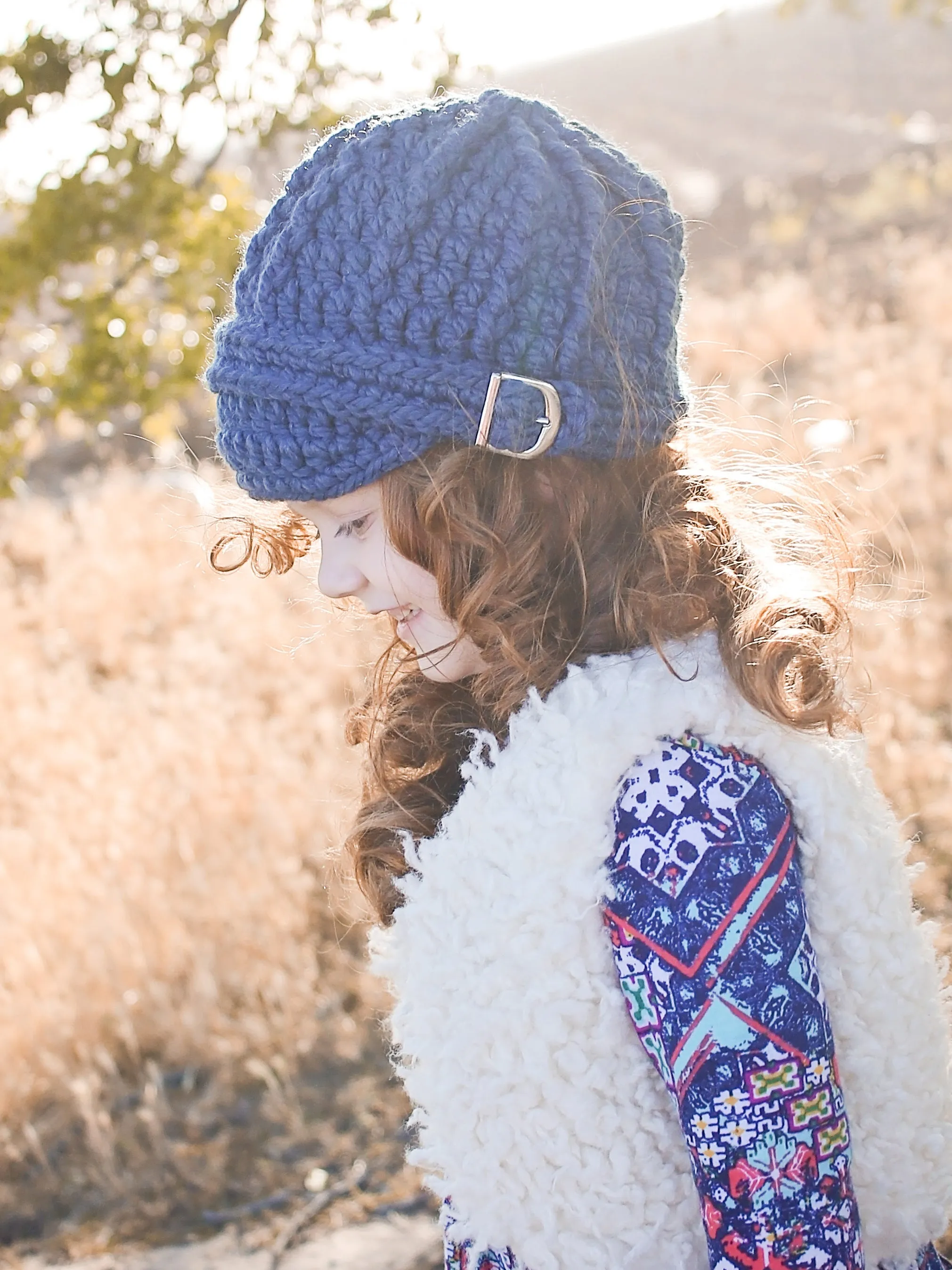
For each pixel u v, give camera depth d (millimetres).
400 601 1156
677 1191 1011
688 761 994
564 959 998
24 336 4621
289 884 3742
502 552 1070
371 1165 2965
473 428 1052
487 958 1036
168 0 4109
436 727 1387
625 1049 999
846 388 8062
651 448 1116
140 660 6168
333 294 1072
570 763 1016
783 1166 915
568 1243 1017
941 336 9094
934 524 5562
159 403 4379
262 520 1522
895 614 2055
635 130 36719
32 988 3494
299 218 1091
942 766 3842
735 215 18219
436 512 1063
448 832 1107
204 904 3752
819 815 1020
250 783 4422
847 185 18359
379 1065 3309
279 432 1098
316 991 3584
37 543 8469
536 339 1046
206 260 4316
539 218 1049
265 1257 2699
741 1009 925
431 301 1052
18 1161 3092
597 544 1117
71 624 7023
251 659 5906
